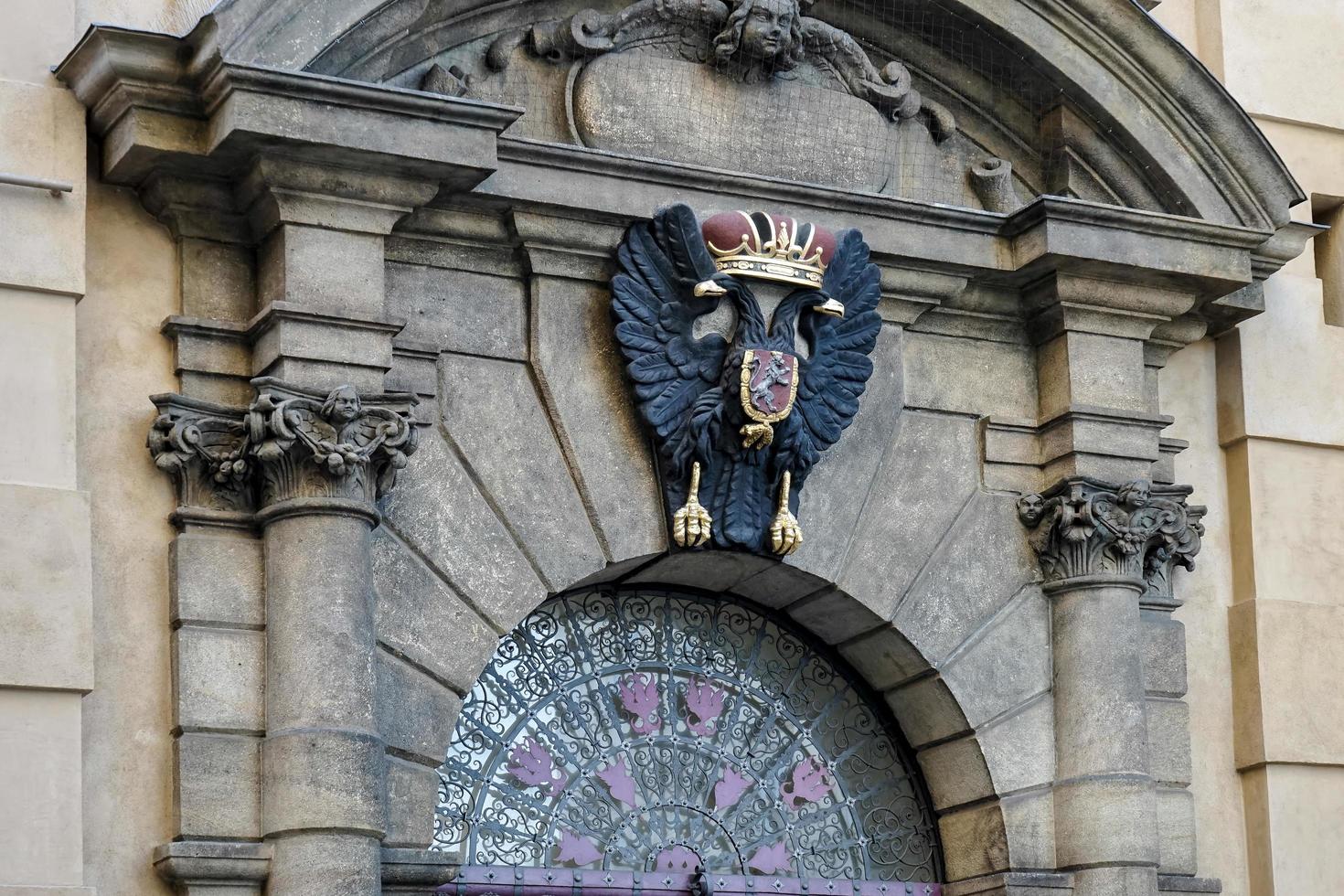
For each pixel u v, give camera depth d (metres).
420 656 12.80
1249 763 15.09
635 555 13.55
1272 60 16.25
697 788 14.35
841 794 14.76
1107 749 14.27
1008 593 14.57
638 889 13.89
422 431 13.07
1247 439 15.58
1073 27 14.60
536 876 13.60
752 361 13.48
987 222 14.35
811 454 13.79
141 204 12.72
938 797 14.75
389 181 12.64
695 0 14.04
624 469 13.58
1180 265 14.60
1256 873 14.95
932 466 14.53
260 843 11.90
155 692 12.18
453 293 13.33
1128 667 14.40
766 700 14.73
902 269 14.33
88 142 12.62
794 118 14.33
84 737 11.95
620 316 13.45
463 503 13.10
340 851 11.81
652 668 14.43
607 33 13.94
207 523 12.35
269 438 12.20
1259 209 14.91
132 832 11.95
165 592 12.30
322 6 12.46
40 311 12.20
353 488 12.30
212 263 12.74
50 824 11.61
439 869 12.53
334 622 12.11
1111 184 14.99
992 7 14.49
